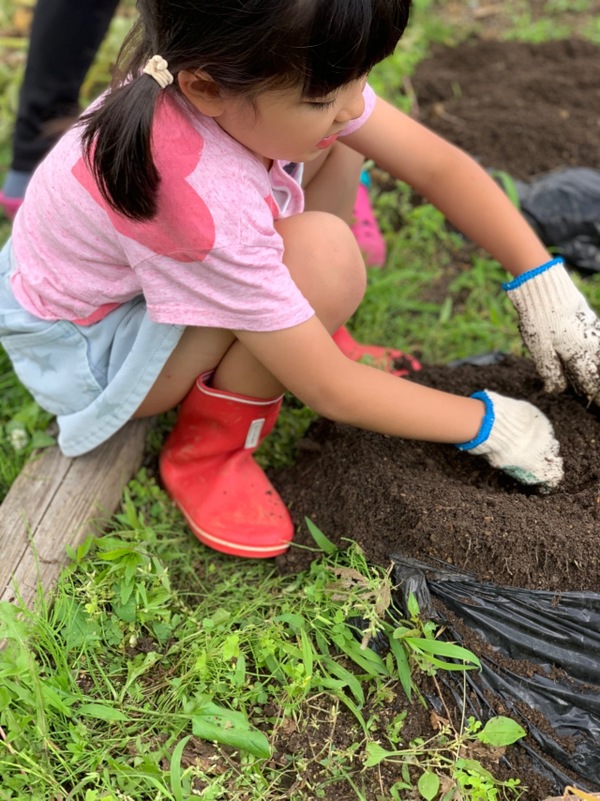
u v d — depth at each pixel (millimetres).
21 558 1824
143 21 1367
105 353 1824
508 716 1614
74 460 2025
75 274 1709
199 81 1341
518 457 1786
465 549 1703
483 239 1927
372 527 1812
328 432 2070
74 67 2514
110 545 1830
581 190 2746
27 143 2615
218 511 1923
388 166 1933
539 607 1654
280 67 1260
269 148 1458
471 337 2566
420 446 1959
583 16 3975
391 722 1634
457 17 4016
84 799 1480
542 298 1817
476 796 1506
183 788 1499
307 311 1571
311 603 1770
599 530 1691
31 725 1545
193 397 1866
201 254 1490
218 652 1663
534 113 3211
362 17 1241
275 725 1613
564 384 1865
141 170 1377
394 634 1640
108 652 1726
